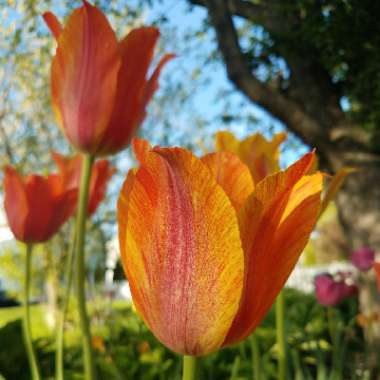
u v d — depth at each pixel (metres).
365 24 0.92
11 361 0.52
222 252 0.11
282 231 0.12
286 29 1.07
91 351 0.21
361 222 1.05
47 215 0.29
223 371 0.53
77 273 0.21
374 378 0.51
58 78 0.24
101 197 0.33
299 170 0.11
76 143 0.23
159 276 0.12
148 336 0.53
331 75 1.15
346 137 1.07
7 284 2.00
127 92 0.24
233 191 0.12
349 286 0.51
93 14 0.23
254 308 0.12
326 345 0.66
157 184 0.12
